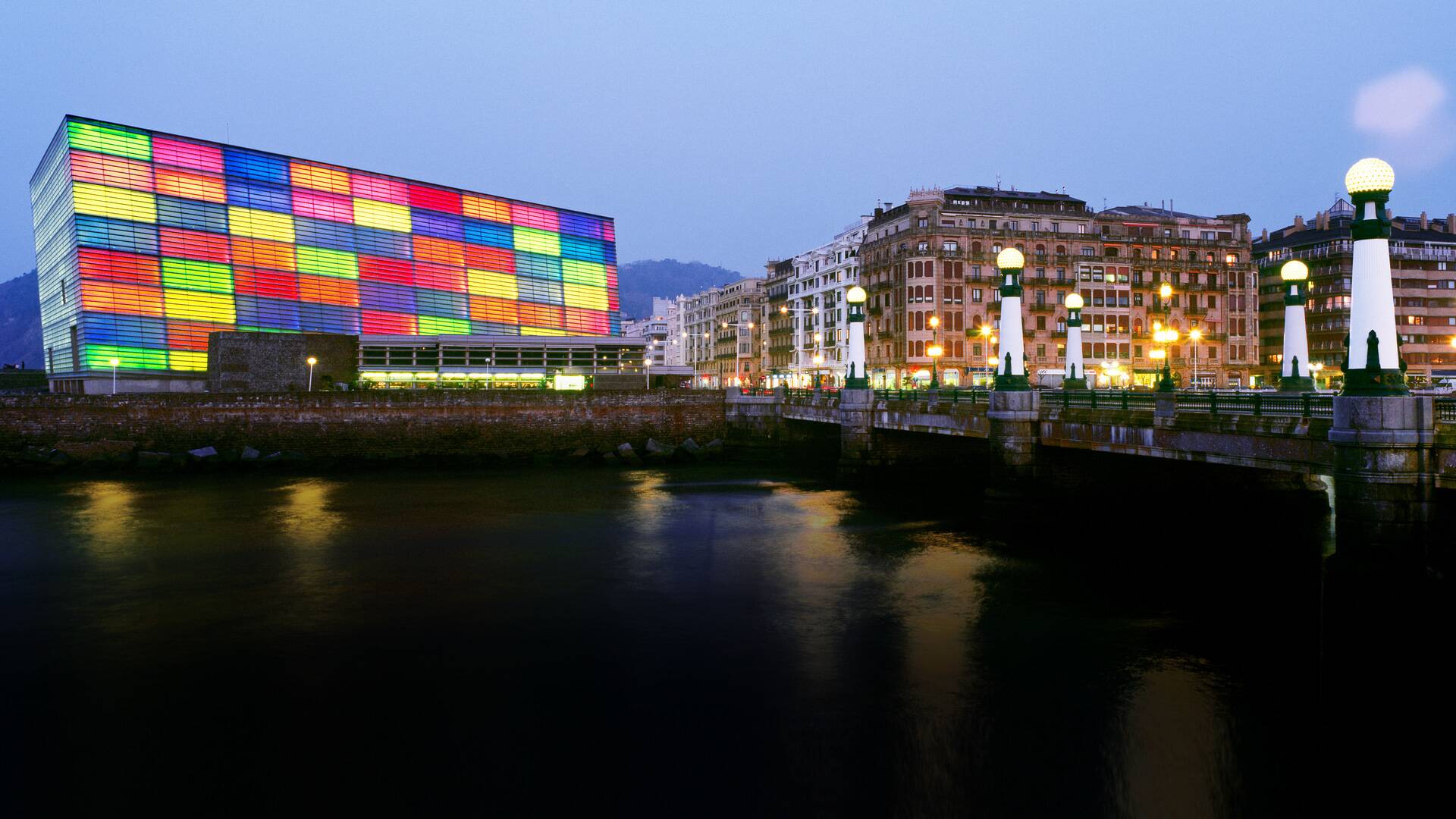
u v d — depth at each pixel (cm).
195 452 5881
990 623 2278
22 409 5756
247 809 1405
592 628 2278
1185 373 10525
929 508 4188
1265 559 3000
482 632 2242
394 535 3516
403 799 1432
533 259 11012
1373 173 1659
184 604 2503
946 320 9975
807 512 4103
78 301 7769
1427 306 11006
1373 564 1648
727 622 2322
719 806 1412
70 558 3078
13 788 1466
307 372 7700
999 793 1438
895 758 1555
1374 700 1619
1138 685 1850
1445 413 1664
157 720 1717
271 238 8881
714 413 7238
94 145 7888
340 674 1952
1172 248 10675
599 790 1458
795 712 1739
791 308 13338
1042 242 10269
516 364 8900
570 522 3831
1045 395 3362
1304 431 2006
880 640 2156
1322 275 10800
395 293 9694
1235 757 1545
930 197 10450
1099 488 3334
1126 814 1377
